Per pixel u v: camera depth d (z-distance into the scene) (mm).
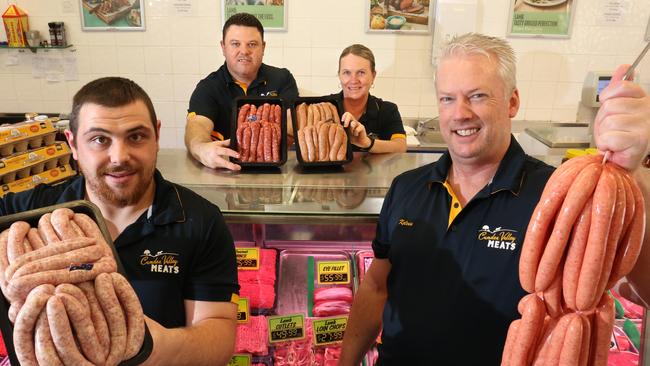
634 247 863
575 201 846
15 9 3924
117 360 896
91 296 886
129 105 1177
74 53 4133
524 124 4211
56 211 1024
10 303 874
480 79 1276
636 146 822
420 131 3998
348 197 1675
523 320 921
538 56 4141
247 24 2871
